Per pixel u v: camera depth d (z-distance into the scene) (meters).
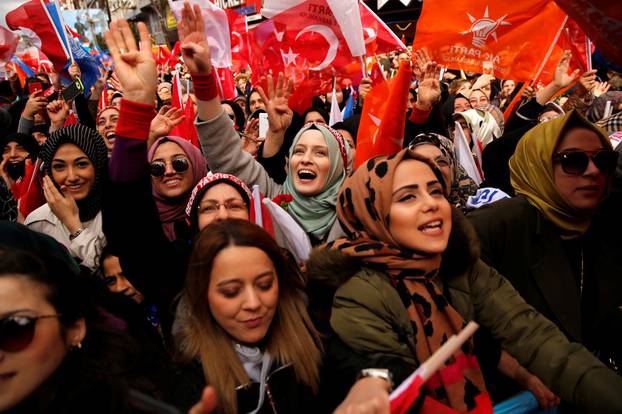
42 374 1.06
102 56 7.37
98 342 1.22
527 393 1.74
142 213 1.84
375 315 1.43
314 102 6.68
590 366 1.40
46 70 8.43
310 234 2.77
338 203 1.66
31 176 3.16
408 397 0.96
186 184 2.72
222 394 1.36
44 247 1.71
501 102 6.80
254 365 1.44
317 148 2.77
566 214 1.91
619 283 1.98
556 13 3.29
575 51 3.55
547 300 1.84
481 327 1.71
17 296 1.03
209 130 2.71
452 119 4.60
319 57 3.92
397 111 2.76
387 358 1.38
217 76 4.99
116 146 1.82
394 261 1.46
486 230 1.85
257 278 1.37
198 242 1.42
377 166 1.51
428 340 1.43
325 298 1.56
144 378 1.24
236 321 1.37
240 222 1.45
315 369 1.46
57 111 4.48
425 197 1.45
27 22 4.68
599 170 1.88
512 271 1.87
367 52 4.05
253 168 2.92
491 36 3.38
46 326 1.06
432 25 3.44
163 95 7.04
